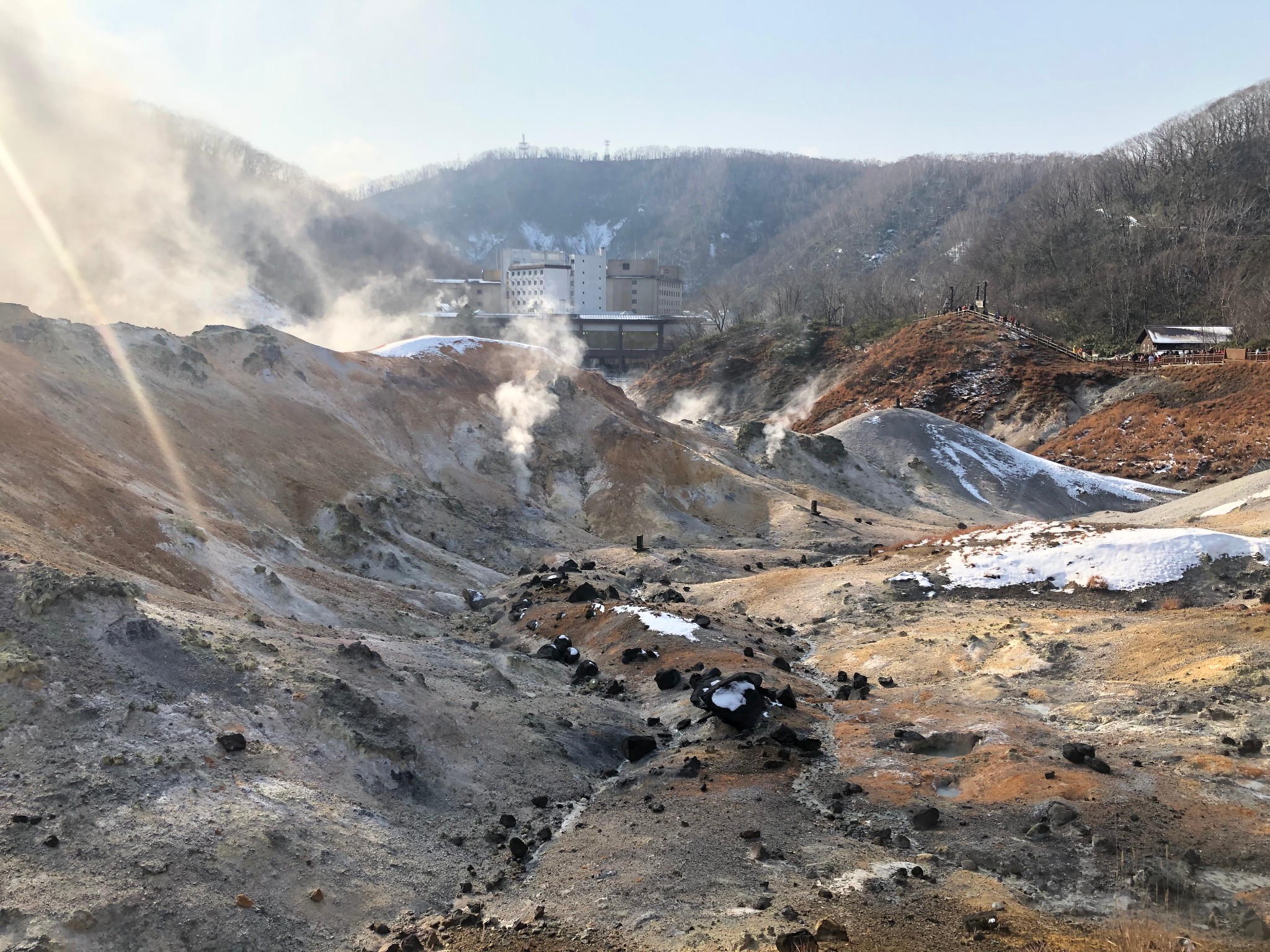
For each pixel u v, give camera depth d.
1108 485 83.94
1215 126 187.50
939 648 33.41
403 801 18.34
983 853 16.69
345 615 34.47
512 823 18.84
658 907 15.05
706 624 37.28
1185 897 14.84
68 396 42.47
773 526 67.88
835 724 25.56
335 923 14.30
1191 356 107.88
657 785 21.27
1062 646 31.14
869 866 16.34
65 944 12.12
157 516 32.31
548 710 25.58
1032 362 115.56
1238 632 28.66
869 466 85.50
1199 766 19.69
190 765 16.23
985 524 74.38
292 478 51.06
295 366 66.50
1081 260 153.88
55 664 17.16
